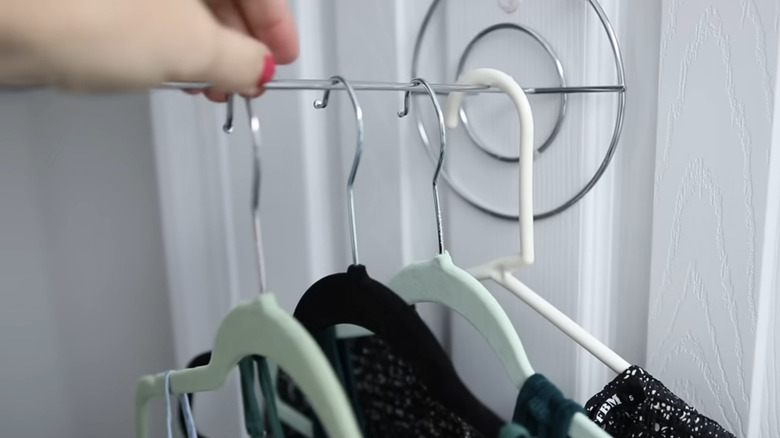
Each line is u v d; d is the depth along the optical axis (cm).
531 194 52
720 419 59
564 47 58
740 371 57
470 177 66
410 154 69
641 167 61
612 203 62
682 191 58
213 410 81
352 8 69
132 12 27
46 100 87
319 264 76
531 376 45
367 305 45
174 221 81
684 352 60
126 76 27
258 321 39
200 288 82
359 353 52
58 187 89
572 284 62
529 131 51
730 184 55
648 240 62
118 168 88
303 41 71
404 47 67
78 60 25
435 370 43
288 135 73
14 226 89
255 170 39
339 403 35
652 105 60
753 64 53
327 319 48
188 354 83
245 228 78
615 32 59
